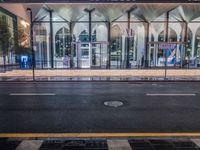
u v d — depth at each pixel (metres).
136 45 23.03
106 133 4.84
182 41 22.59
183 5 19.09
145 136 4.64
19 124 5.48
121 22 22.44
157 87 11.95
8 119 5.91
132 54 23.22
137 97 9.04
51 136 4.64
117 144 4.15
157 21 22.23
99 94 9.73
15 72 17.62
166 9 20.25
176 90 10.91
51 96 9.25
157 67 21.16
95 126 5.34
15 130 5.04
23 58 20.52
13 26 31.75
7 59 28.41
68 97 9.02
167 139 4.42
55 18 22.12
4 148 3.94
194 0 18.16
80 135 4.70
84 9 20.78
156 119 5.92
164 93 10.02
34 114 6.42
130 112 6.64
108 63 22.62
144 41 22.80
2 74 17.27
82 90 10.85
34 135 4.70
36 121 5.73
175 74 17.81
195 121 5.73
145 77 16.09
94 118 6.01
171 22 22.38
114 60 23.27
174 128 5.18
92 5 19.36
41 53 22.55
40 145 4.09
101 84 13.12
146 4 18.78
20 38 27.69
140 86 12.33
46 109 7.02
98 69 18.88
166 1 18.16
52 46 22.50
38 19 21.80
